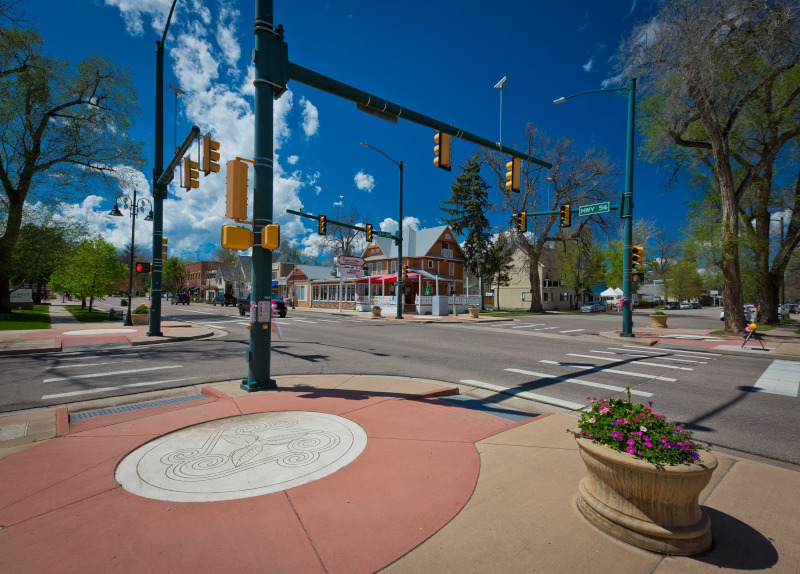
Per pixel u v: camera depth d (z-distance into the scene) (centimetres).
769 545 273
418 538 270
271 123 693
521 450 427
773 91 1770
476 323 2597
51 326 2031
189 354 1173
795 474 392
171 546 261
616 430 287
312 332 1825
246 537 271
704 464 260
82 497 325
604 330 2138
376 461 395
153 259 1516
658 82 1673
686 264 6538
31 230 2475
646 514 270
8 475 367
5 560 246
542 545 266
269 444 439
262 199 684
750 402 694
